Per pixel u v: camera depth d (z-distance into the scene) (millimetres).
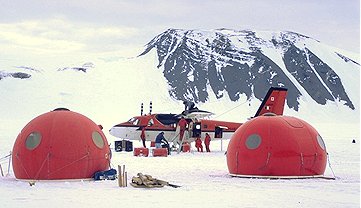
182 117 57594
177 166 36688
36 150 25938
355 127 151750
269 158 27750
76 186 24609
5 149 53469
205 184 25922
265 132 28156
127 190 23500
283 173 27844
